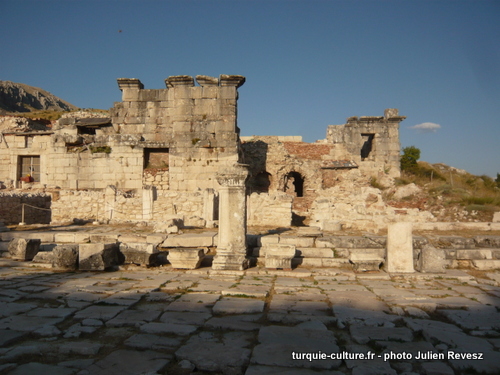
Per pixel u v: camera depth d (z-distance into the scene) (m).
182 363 4.64
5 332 5.51
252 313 6.42
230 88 23.64
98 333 5.63
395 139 32.19
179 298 7.29
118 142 23.78
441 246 11.69
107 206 17.77
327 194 26.89
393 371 4.44
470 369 4.53
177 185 23.50
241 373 4.47
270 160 29.59
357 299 7.20
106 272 9.77
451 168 38.31
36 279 8.83
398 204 23.70
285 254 9.98
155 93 24.08
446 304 6.90
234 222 10.04
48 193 22.08
